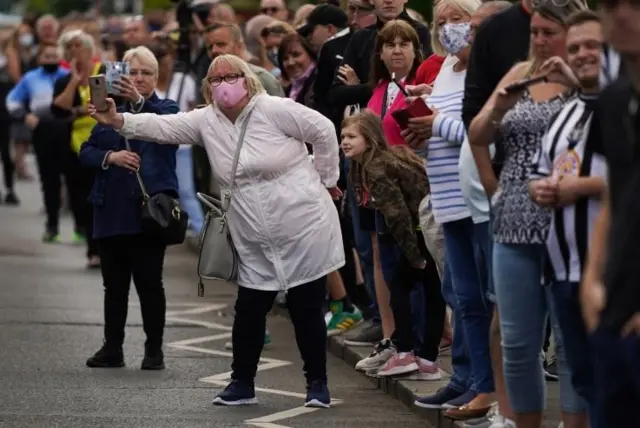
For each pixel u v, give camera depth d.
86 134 33.41
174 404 19.12
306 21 27.39
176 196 21.50
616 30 10.20
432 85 19.41
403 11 22.47
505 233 13.80
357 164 20.47
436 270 19.47
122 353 22.05
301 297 18.84
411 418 18.36
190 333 25.81
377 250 21.05
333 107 22.67
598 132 12.86
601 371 10.23
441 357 21.73
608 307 10.26
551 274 13.31
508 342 14.05
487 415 16.83
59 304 28.39
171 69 33.25
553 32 13.74
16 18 91.25
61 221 45.81
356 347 22.59
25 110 38.97
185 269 35.19
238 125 18.61
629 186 10.26
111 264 21.73
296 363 22.72
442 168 17.17
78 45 33.38
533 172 13.38
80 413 18.38
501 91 13.65
